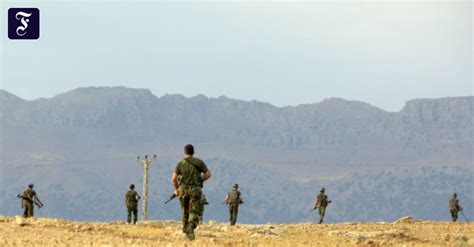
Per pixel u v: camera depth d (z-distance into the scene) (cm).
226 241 4191
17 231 3928
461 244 5003
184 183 3909
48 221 4847
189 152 3941
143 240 3828
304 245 4312
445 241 5247
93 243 3456
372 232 5391
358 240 4875
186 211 3962
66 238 3656
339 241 4778
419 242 5056
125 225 6172
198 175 3916
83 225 4888
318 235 5225
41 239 3506
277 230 5600
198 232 5078
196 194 3894
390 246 4531
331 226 6912
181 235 4106
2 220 4628
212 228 5881
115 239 3794
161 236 4412
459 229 6812
